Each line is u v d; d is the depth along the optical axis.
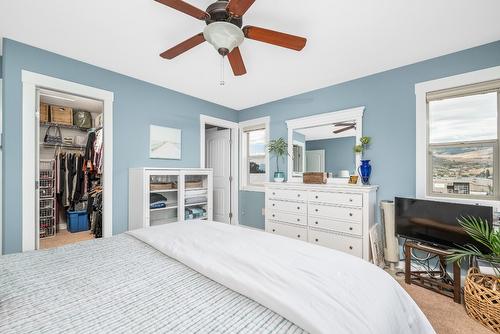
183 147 3.67
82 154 4.32
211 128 4.91
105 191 2.81
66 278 1.01
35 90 2.31
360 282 0.95
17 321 0.72
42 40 2.19
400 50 2.37
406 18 1.87
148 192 2.83
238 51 1.87
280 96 3.81
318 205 2.97
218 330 0.69
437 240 2.20
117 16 1.86
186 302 0.84
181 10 1.44
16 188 2.18
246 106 4.38
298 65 2.71
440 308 1.89
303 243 1.41
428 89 2.54
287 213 3.27
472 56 2.30
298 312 0.73
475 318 1.74
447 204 2.14
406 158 2.70
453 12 1.79
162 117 3.39
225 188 4.61
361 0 1.67
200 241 1.41
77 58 2.54
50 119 3.93
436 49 2.35
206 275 1.04
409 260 2.30
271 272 0.98
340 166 3.23
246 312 0.78
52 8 1.76
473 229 1.95
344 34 2.08
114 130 2.88
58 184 3.83
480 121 2.32
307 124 3.57
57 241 3.45
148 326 0.70
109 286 0.95
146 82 3.21
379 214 2.88
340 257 1.19
